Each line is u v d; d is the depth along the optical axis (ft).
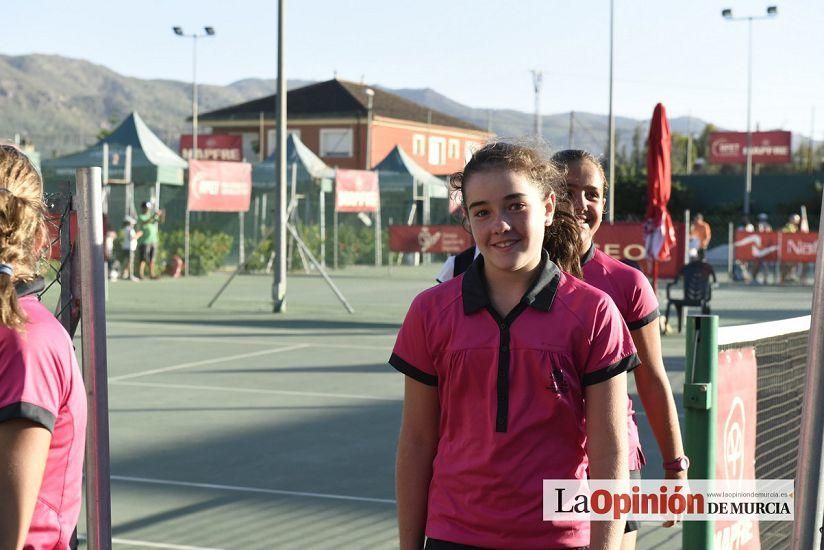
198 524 20.10
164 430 28.76
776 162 213.66
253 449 26.50
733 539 13.67
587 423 9.32
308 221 116.47
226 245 103.81
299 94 220.43
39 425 7.51
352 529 19.84
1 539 7.30
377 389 35.76
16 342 7.54
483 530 9.29
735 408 13.52
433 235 89.45
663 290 84.43
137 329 53.21
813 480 9.40
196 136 170.91
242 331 53.01
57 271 11.55
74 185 11.62
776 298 80.02
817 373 9.32
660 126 51.60
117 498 21.90
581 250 12.16
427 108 245.86
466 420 9.40
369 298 75.25
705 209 183.11
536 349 9.20
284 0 59.16
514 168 9.21
